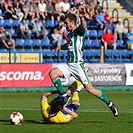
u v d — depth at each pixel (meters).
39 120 25.00
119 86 47.84
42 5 60.09
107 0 71.06
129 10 70.25
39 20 59.59
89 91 23.45
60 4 61.31
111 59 56.97
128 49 60.28
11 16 59.22
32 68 46.09
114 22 62.97
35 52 49.09
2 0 60.12
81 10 23.03
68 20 23.50
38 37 58.22
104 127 22.22
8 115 27.73
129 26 66.06
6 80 45.62
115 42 59.75
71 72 23.58
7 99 39.19
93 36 61.38
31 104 35.03
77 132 20.52
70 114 23.03
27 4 59.50
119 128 21.92
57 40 56.97
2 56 47.88
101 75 47.19
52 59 53.94
